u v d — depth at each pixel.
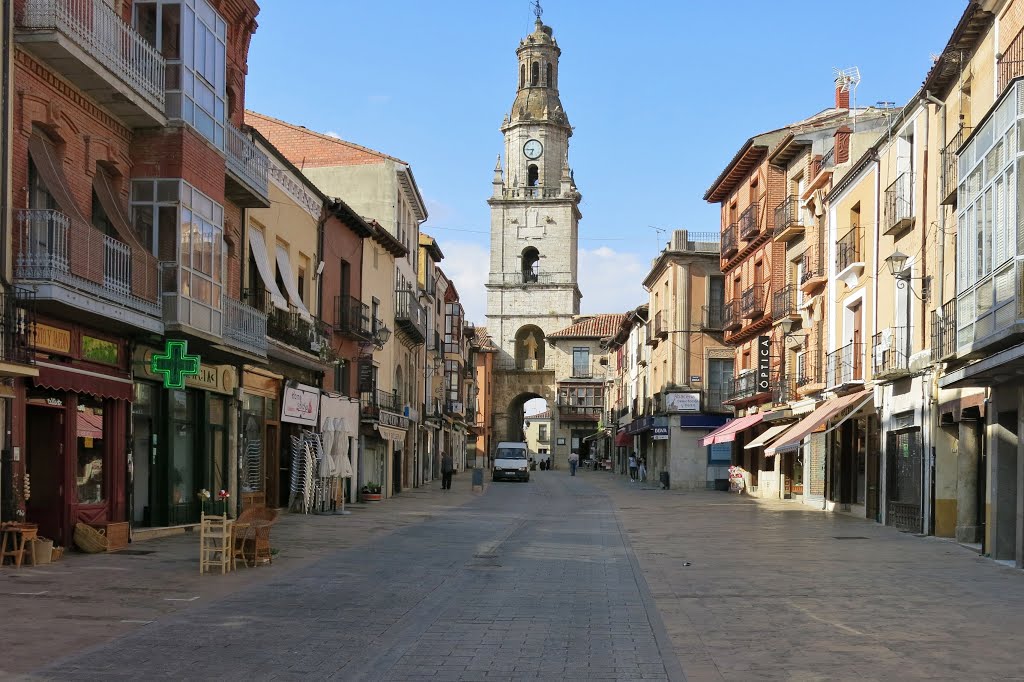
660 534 23.52
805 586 14.30
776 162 40.69
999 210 16.31
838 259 32.31
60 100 16.83
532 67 101.81
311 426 31.20
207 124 21.02
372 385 38.38
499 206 101.38
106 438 18.77
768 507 35.28
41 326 16.06
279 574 14.84
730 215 49.47
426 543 20.38
